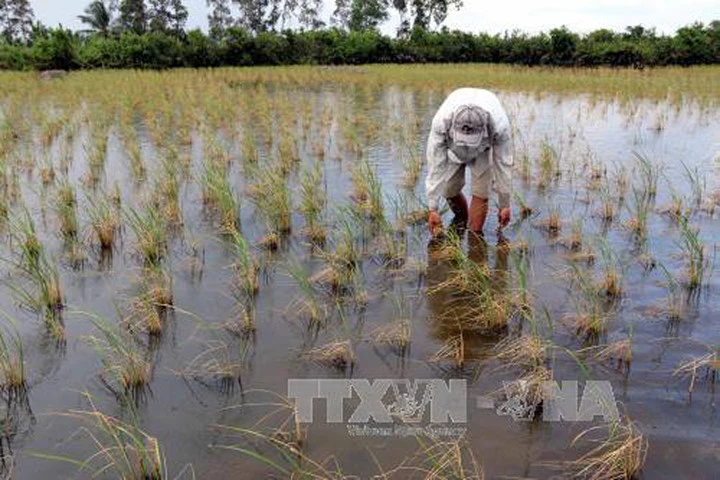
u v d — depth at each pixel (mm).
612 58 35469
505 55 41062
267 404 4133
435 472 3381
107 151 12156
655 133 13758
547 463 3537
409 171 9883
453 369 4520
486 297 5250
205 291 5848
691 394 4141
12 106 17688
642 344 4781
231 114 16344
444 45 42438
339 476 3441
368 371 4516
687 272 6062
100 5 48750
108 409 4094
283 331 5102
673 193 8508
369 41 42250
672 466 3473
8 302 5605
